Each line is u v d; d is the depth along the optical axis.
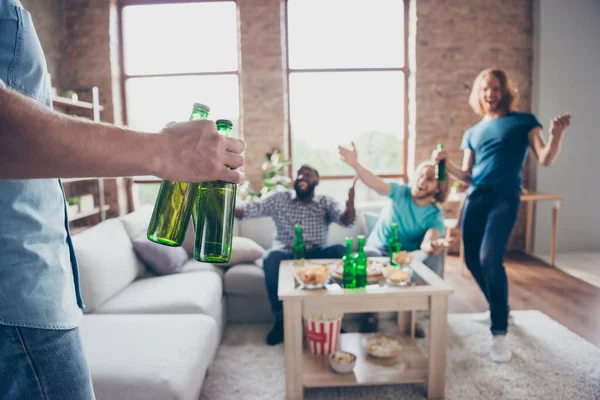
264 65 4.48
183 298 2.08
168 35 4.66
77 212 3.81
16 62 0.57
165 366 1.35
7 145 0.39
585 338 2.40
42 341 0.59
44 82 0.63
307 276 1.81
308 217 2.63
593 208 4.55
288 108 4.74
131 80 4.70
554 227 3.96
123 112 4.71
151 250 2.52
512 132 2.13
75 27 4.40
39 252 0.60
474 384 1.88
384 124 4.80
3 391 0.56
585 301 3.00
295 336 1.73
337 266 2.09
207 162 0.51
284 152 4.58
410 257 2.03
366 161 4.83
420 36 4.46
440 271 2.51
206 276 2.47
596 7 4.38
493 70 2.22
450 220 3.85
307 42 4.70
